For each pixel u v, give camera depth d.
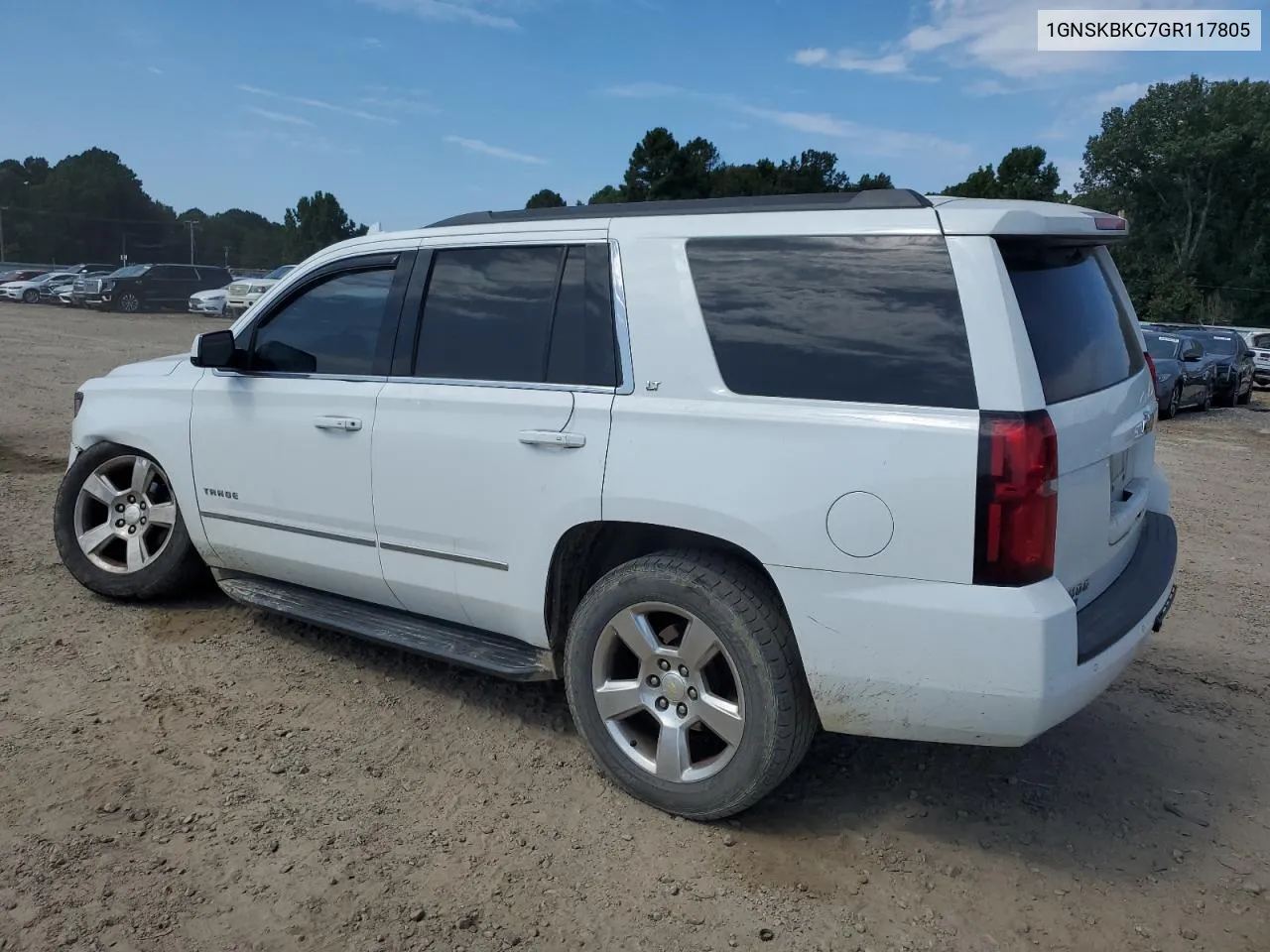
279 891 2.86
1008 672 2.73
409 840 3.13
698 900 2.90
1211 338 23.66
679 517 3.13
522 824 3.25
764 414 3.02
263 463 4.27
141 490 4.89
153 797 3.29
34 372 14.83
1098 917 2.89
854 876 3.04
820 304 3.04
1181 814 3.45
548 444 3.40
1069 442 2.85
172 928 2.69
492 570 3.63
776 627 3.05
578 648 3.42
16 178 127.25
